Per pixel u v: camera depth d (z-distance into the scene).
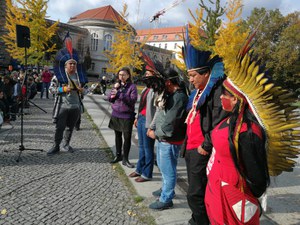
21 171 4.60
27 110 10.79
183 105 3.28
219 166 2.16
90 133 7.79
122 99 4.97
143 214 3.48
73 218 3.28
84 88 6.07
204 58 2.73
